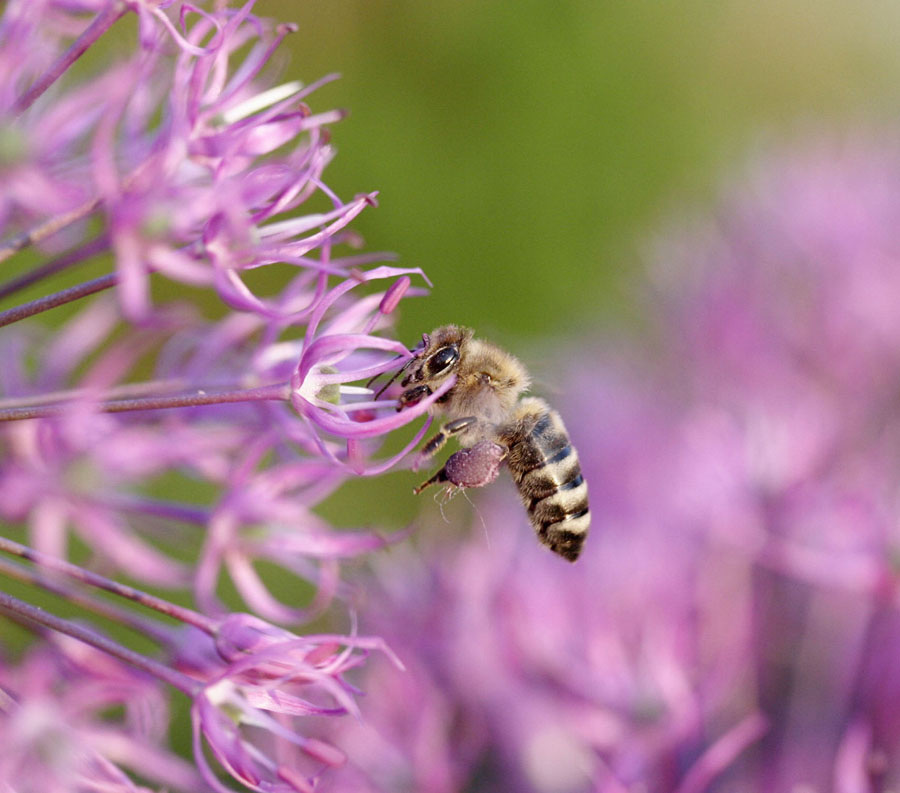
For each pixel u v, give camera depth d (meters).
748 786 0.17
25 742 0.14
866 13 0.34
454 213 0.29
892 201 0.20
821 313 0.20
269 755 0.16
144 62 0.14
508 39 0.29
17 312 0.14
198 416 0.15
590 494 0.19
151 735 0.15
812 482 0.17
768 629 0.17
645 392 0.20
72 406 0.14
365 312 0.15
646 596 0.17
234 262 0.14
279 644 0.14
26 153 0.14
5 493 0.16
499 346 0.16
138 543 0.16
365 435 0.14
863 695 0.17
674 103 0.31
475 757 0.17
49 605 0.19
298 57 0.28
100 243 0.15
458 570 0.17
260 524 0.15
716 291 0.20
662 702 0.17
